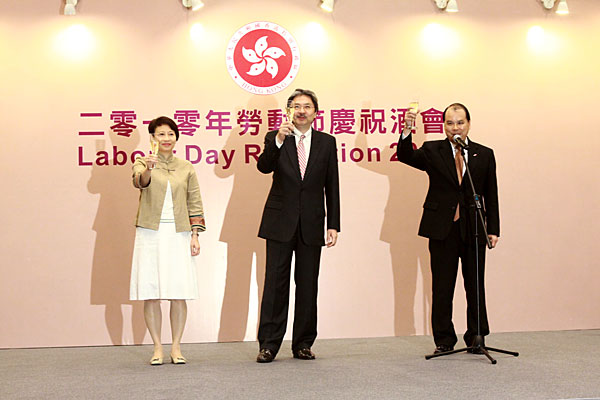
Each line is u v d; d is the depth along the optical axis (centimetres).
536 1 560
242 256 527
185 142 529
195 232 437
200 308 521
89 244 518
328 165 445
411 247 539
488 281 544
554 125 556
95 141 523
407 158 456
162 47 530
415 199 542
